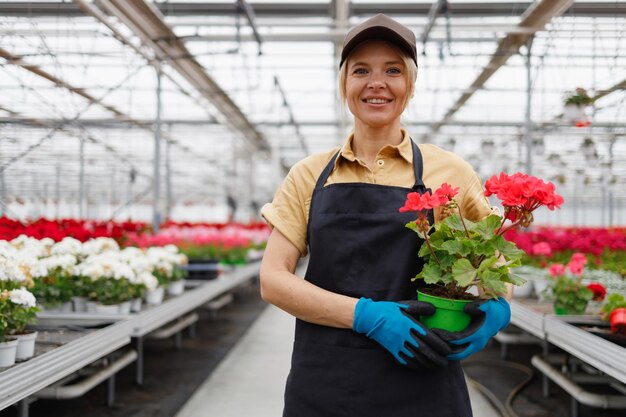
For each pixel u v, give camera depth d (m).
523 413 3.21
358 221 1.23
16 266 2.17
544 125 7.73
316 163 1.35
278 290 1.22
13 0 4.57
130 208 16.20
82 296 3.29
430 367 1.10
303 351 1.25
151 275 3.38
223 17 5.54
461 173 1.31
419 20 5.58
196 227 8.28
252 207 14.39
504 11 5.34
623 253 4.84
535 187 1.11
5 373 1.77
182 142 11.88
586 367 3.08
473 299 1.17
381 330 1.11
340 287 1.23
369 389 1.18
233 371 4.11
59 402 3.37
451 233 1.16
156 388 3.68
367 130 1.31
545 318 2.86
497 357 4.57
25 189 14.14
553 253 4.39
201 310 7.04
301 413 1.23
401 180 1.28
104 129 9.28
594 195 14.40
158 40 5.05
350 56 1.28
